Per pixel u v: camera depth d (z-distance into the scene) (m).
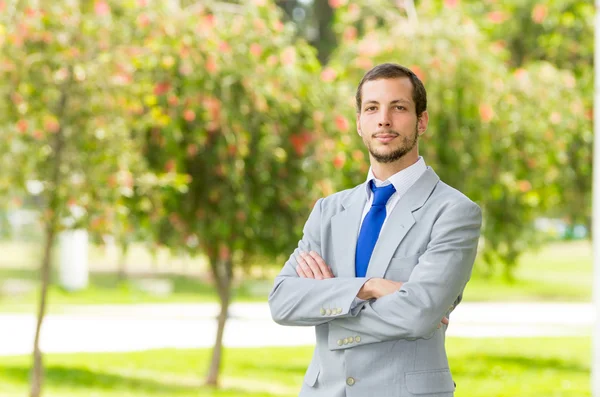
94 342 14.54
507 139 10.36
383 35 10.23
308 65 9.65
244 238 9.68
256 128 9.20
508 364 12.89
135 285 24.86
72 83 7.89
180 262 31.44
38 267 25.14
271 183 9.45
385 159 3.18
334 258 3.30
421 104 3.22
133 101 8.19
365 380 3.07
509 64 13.62
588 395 10.40
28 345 13.99
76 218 7.98
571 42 13.31
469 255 3.10
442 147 9.92
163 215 9.09
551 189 11.64
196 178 9.46
